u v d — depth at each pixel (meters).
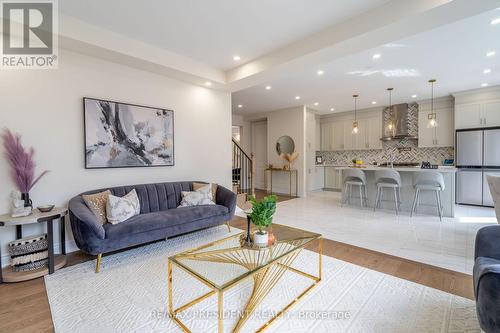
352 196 5.62
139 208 3.15
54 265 2.47
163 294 2.04
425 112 6.36
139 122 3.55
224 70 4.17
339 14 2.57
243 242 2.11
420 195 4.68
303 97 5.99
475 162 5.29
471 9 2.13
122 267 2.54
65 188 2.95
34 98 2.73
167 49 3.40
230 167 4.90
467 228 3.77
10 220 2.25
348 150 8.23
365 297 1.98
